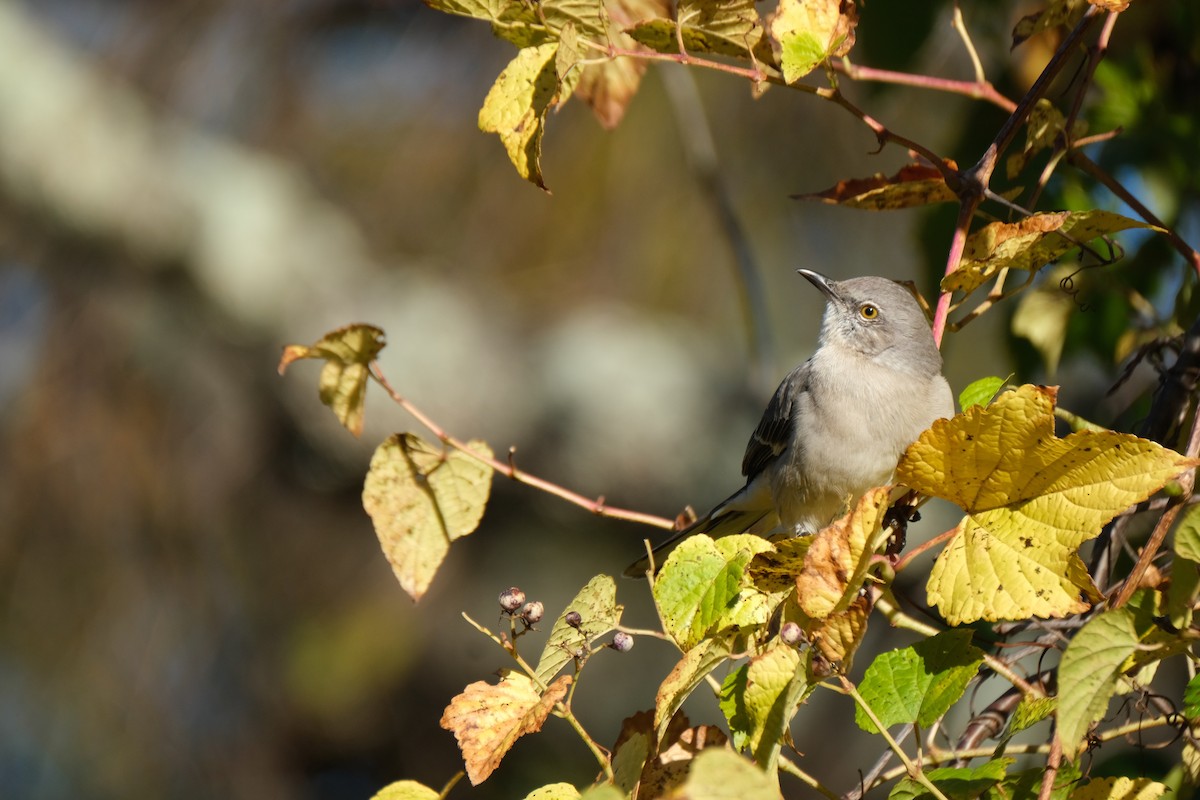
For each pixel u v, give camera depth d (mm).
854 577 4254
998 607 4344
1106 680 3967
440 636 13891
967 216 5469
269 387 14109
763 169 12672
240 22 14750
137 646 13250
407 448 5895
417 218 14398
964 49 9984
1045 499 4387
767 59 5715
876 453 7289
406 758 13578
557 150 13477
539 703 4527
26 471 13281
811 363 7781
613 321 14656
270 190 14688
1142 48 7469
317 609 13953
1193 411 5715
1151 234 7332
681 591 4695
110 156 14195
